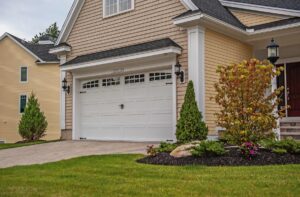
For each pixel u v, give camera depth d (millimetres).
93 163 8273
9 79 26922
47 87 25875
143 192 5223
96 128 14438
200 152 8031
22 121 17984
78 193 5309
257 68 8328
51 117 25562
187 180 5973
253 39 13281
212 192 5102
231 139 8672
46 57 26203
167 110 12102
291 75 14375
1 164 9391
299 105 14148
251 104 8352
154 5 12703
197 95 11117
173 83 11781
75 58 14961
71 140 14742
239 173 6426
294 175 6086
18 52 26844
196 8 11391
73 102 15062
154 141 12414
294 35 12719
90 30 14812
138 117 12977
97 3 14633
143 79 12898
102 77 14305
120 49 13352
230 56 12688
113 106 13852
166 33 12289
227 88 8633
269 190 5117
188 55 11438
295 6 13078
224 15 12852
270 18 13320
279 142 8461
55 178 6586
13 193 5414
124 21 13609
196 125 10609
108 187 5625
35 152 11547
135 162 8312
